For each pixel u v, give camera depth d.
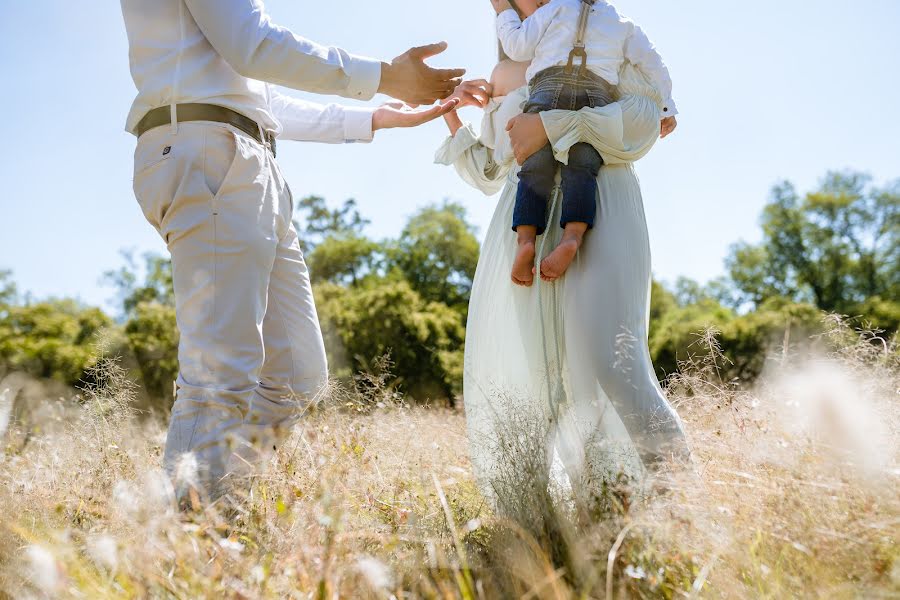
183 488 2.18
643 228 2.91
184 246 2.55
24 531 1.74
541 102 2.95
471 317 3.19
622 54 3.07
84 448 2.86
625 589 1.74
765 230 51.56
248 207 2.58
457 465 2.92
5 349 21.98
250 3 2.58
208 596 1.57
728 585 1.70
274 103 3.48
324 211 46.31
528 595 1.64
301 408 2.82
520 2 3.40
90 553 1.78
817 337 2.69
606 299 2.73
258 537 2.01
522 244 2.87
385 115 3.47
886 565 1.67
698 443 2.62
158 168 2.56
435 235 41.53
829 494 1.92
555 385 2.87
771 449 2.16
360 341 21.56
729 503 2.01
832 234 49.50
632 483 2.25
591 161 2.83
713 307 34.91
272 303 2.98
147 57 2.61
